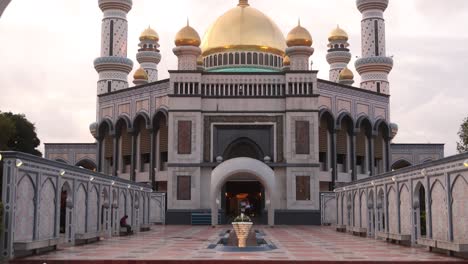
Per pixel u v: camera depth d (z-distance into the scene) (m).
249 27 54.62
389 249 21.31
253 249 20.69
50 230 20.39
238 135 45.59
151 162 50.69
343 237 28.86
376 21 62.41
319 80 51.25
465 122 38.44
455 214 18.14
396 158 64.44
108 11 61.38
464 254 17.77
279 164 44.59
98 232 25.27
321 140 51.12
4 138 34.25
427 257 18.16
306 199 44.19
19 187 17.77
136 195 35.16
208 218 43.75
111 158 56.16
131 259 17.33
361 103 54.78
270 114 45.56
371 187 28.50
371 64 61.12
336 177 51.06
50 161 20.05
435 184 19.95
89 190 24.95
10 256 16.97
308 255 18.94
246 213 48.91
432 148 64.50
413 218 22.14
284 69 50.34
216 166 42.41
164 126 50.34
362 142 54.84
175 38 49.69
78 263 16.95
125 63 60.12
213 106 45.62
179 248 21.69
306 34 48.47
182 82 45.56
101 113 56.91
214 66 54.16
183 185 44.50
